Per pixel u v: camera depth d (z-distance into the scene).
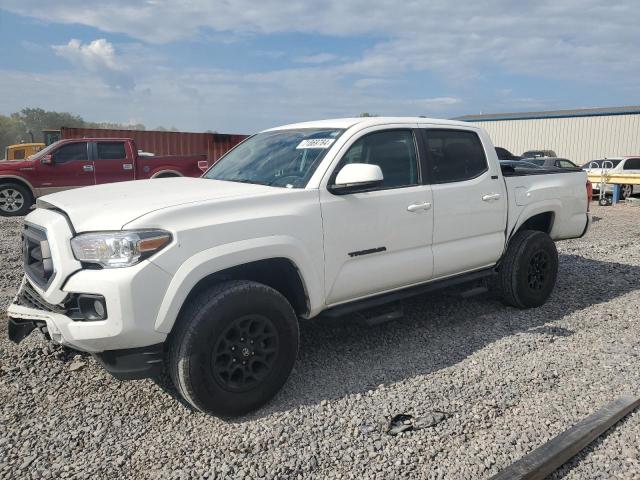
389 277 4.08
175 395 3.54
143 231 2.94
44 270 3.09
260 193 3.47
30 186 12.81
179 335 3.08
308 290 3.60
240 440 3.01
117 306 2.85
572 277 6.74
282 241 3.39
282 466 2.76
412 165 4.31
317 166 3.77
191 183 4.01
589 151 32.69
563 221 5.71
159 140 20.14
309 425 3.17
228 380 3.21
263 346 3.36
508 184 5.04
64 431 3.10
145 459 2.83
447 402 3.43
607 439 3.02
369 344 4.43
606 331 4.75
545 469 2.67
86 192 3.68
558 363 4.02
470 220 4.65
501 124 36.72
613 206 18.08
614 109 32.94
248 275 3.66
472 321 5.00
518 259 5.16
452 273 4.64
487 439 3.01
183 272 3.01
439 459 2.83
